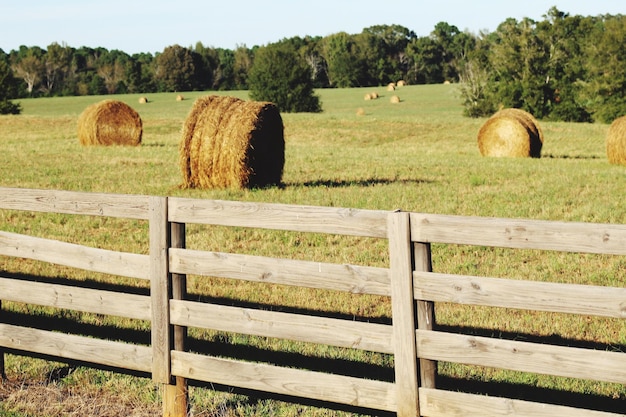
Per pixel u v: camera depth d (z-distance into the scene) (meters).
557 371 4.08
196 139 16.91
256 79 71.56
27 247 5.86
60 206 5.66
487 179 19.31
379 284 4.55
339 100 89.31
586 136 40.16
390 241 4.46
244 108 16.98
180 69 128.38
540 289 4.09
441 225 4.32
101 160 23.84
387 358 6.27
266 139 17.33
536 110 64.25
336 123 46.31
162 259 5.21
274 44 72.94
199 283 8.84
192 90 130.12
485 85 66.75
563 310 4.04
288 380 4.88
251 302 8.04
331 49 137.88
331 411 5.25
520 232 4.12
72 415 5.27
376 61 132.12
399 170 21.84
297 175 20.44
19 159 24.02
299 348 6.53
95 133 30.73
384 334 4.55
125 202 5.35
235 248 11.09
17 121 46.50
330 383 4.75
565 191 16.95
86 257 5.59
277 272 4.87
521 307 4.15
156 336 5.28
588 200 15.52
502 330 6.98
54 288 5.74
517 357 4.18
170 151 27.89
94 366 6.20
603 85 63.62
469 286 4.27
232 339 6.79
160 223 5.21
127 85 131.25
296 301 8.07
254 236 11.88
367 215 4.55
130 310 5.43
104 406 5.41
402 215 4.40
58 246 5.71
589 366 4.00
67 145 30.88
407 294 4.43
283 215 4.82
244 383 5.02
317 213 4.72
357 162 24.41
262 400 5.48
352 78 127.69
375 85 130.25
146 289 8.62
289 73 71.06
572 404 5.34
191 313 5.15
